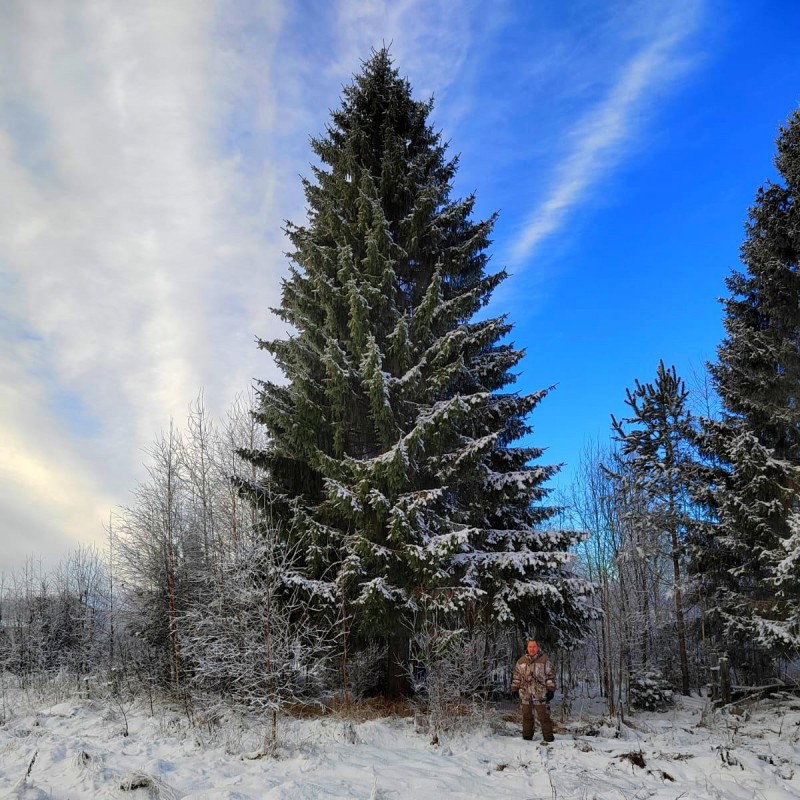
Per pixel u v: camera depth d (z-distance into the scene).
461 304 15.11
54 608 26.36
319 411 13.84
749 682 18.59
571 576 15.27
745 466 15.30
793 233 16.78
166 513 18.05
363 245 16.08
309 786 6.57
